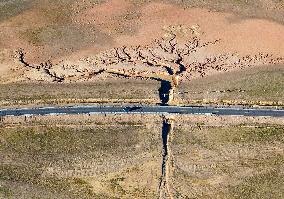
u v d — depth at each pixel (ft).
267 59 491.72
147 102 442.91
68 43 507.71
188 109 437.17
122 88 456.04
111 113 431.84
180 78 472.03
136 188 389.80
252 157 410.72
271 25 522.06
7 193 386.52
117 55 494.59
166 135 424.05
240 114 434.71
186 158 407.85
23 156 411.75
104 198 384.27
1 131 426.10
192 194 386.73
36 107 439.63
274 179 397.60
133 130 425.69
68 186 392.47
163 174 398.01
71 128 427.33
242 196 386.32
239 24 521.24
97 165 403.95
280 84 463.83
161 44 503.61
